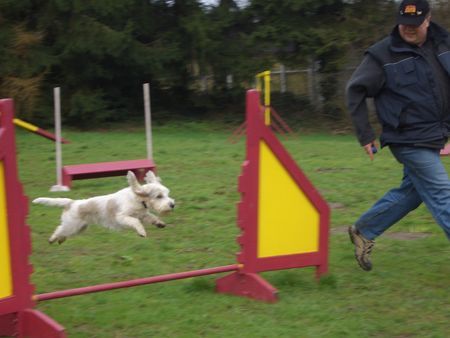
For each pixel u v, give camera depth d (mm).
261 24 24625
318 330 5617
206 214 8953
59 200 7812
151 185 7906
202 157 14859
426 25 6098
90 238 7949
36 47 22828
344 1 23250
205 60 24516
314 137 20172
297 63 24078
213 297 6219
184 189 10523
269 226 6262
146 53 23656
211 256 7301
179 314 5898
